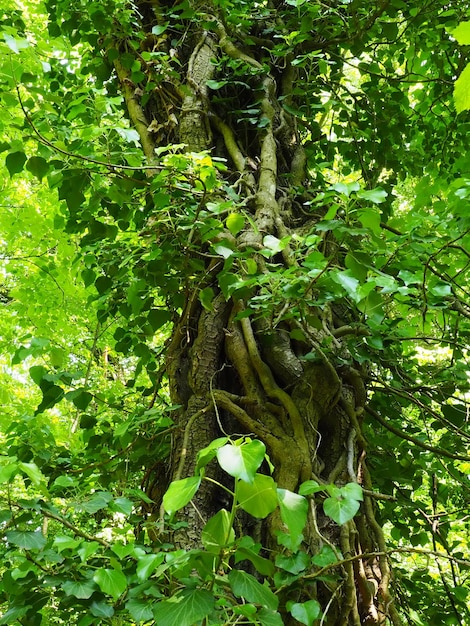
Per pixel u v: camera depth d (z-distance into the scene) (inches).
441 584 119.0
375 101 152.2
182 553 49.3
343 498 52.7
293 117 124.0
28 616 60.3
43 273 167.6
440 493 120.1
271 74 129.0
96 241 104.8
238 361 87.7
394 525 111.3
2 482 50.1
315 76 134.0
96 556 62.2
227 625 50.2
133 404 126.4
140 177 88.7
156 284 88.0
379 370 112.8
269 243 67.6
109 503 61.1
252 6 129.2
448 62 160.7
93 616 58.4
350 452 85.7
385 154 155.1
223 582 46.7
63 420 188.9
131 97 116.0
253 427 82.3
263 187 102.9
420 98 173.0
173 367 93.5
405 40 160.1
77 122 116.6
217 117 113.1
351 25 125.5
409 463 110.9
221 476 84.2
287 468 78.2
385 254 88.0
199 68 115.9
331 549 64.2
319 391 85.4
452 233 86.4
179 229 80.9
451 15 130.9
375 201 58.0
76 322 184.9
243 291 79.7
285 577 62.0
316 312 89.8
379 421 105.2
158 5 123.3
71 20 109.3
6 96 78.1
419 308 93.1
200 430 84.4
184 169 78.3
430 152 166.2
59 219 123.9
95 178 88.4
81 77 135.0
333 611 71.3
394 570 96.9
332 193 61.6
